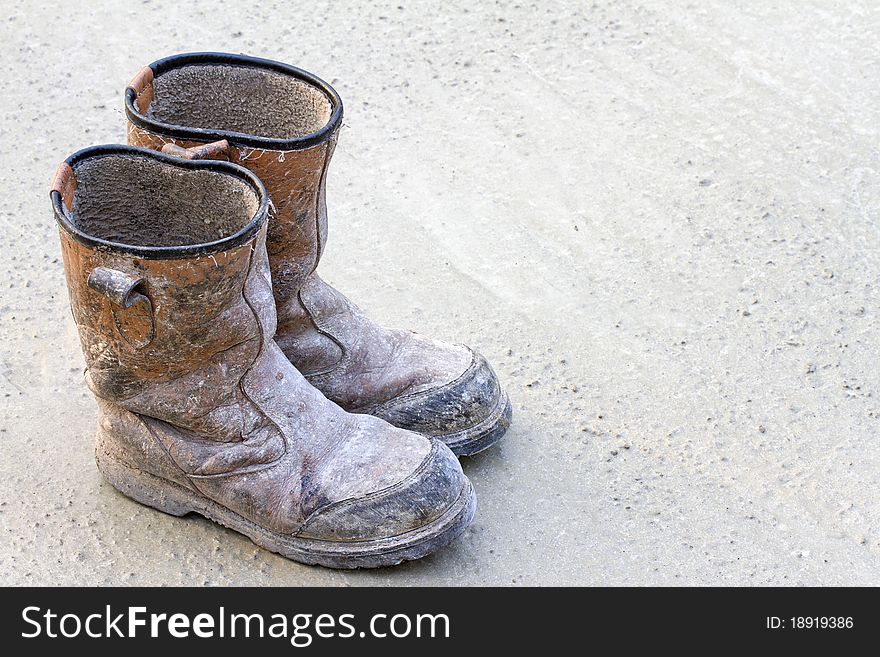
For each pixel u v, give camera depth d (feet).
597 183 11.99
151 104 7.79
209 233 7.29
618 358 9.73
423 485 7.32
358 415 7.80
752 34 14.62
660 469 8.57
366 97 13.15
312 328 8.24
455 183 11.89
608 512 8.16
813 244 11.18
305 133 8.07
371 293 10.30
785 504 8.31
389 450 7.50
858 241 11.23
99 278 6.46
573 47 14.30
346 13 14.79
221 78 7.99
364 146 12.35
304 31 14.34
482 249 10.99
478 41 14.34
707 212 11.61
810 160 12.40
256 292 7.10
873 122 13.04
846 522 8.18
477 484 8.33
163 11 14.61
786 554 7.89
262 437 7.39
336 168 12.00
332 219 11.25
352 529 7.27
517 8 15.06
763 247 11.14
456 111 13.03
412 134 12.60
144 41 13.94
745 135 12.78
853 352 9.88
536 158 12.33
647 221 11.48
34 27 14.11
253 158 7.30
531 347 9.79
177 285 6.57
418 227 11.23
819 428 9.05
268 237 7.69
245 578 7.42
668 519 8.13
